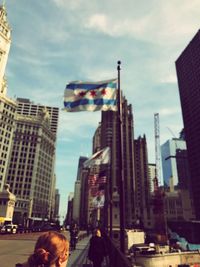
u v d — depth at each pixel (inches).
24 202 6122.1
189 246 2425.0
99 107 744.3
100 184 1300.4
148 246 1414.9
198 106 7214.6
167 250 1386.6
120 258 378.0
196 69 7519.7
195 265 1317.7
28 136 6860.2
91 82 775.7
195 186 6978.4
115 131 6934.1
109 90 755.4
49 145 7662.4
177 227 5073.8
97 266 478.9
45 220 6491.1
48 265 90.9
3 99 5866.1
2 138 5753.0
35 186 6565.0
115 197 2129.7
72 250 1053.2
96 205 1269.7
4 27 5718.5
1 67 5654.5
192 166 7249.0
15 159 6594.5
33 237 1769.2
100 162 1133.7
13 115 6146.7
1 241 1341.0
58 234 102.9
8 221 3127.5
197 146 7091.5
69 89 774.5
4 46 5713.6
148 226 5009.8
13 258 737.0
